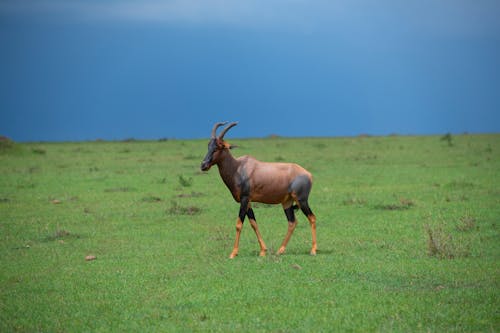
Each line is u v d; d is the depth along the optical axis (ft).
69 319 104.78
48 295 119.55
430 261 139.95
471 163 379.35
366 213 213.87
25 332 99.25
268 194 150.10
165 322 101.60
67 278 131.85
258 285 121.49
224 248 161.99
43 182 316.60
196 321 101.50
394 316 101.65
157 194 271.69
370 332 95.45
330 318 101.71
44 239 177.27
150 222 203.92
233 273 131.34
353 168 370.53
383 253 149.79
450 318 100.42
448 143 575.79
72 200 254.47
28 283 128.26
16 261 149.59
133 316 105.19
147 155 513.45
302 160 432.66
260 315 103.86
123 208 232.73
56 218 212.23
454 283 120.98
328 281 123.85
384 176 325.42
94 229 192.44
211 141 148.97
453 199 238.48
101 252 159.74
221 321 101.60
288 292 116.47
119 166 408.46
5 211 227.61
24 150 520.83
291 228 154.20
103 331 98.27
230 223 201.57
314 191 273.54
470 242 159.12
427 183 291.99
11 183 311.68
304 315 103.40
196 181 321.52
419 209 218.38
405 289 117.80
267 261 142.41
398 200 240.12
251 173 149.28
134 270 137.49
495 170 339.16
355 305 107.96
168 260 147.54
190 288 120.57
